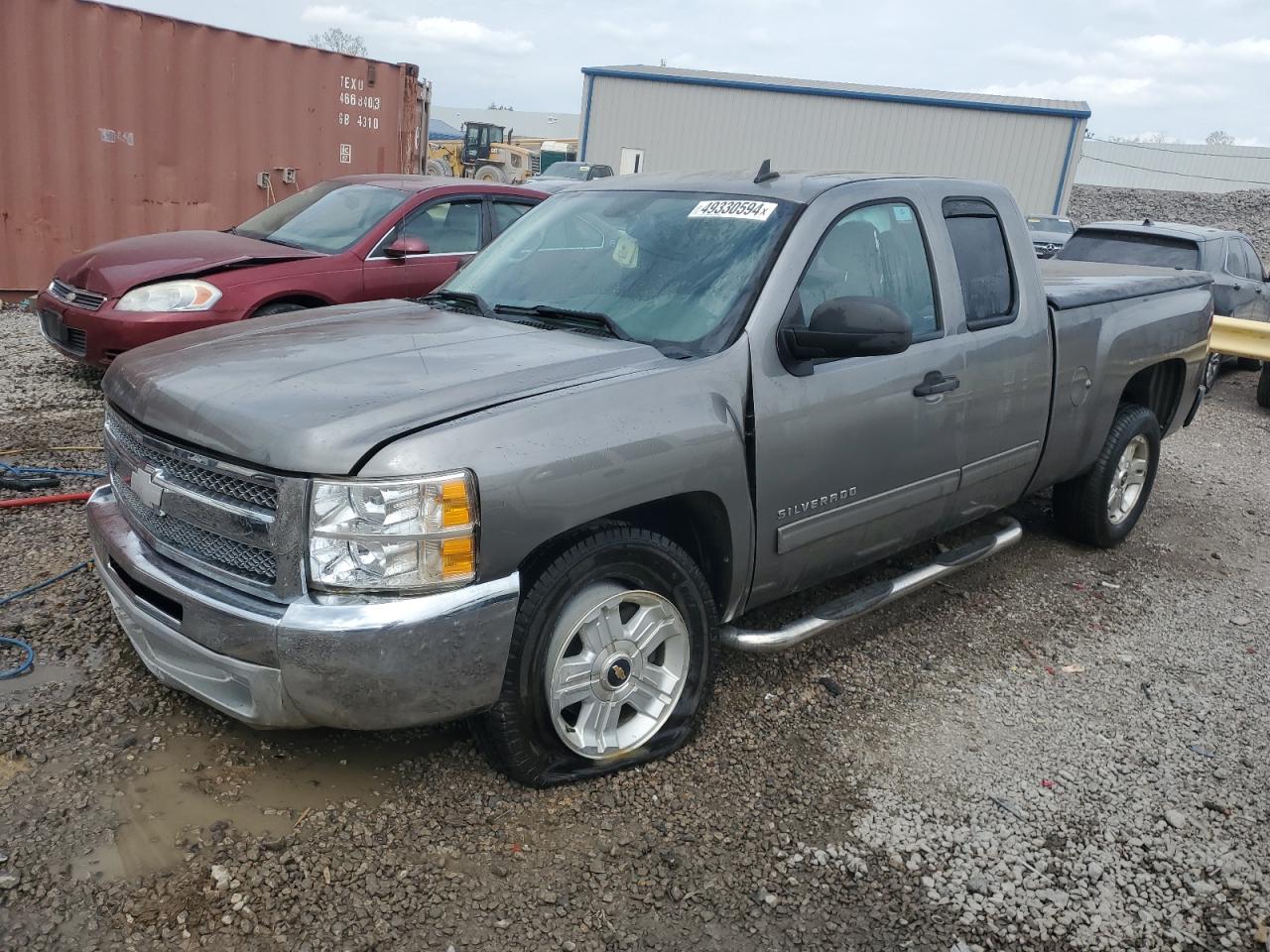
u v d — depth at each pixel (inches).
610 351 123.2
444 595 101.3
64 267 284.0
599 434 110.2
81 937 93.4
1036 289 175.2
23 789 111.9
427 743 126.8
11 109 371.2
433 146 1343.5
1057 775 133.0
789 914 104.6
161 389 114.2
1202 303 225.1
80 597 156.1
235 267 265.1
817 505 137.3
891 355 139.4
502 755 115.1
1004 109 1100.5
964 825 121.2
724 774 126.7
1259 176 2020.2
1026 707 150.5
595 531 114.0
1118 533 217.6
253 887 101.1
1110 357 191.5
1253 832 123.6
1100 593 196.5
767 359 128.7
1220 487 282.4
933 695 151.6
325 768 120.6
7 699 127.8
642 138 1240.2
